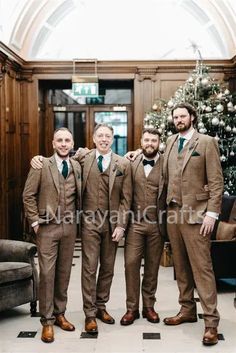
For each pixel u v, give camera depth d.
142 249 4.03
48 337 3.67
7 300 4.16
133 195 4.00
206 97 6.49
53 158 3.84
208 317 3.64
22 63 7.86
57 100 8.64
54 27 7.96
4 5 6.83
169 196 3.81
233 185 6.66
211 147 3.66
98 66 7.95
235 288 5.28
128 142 8.62
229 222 5.61
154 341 3.67
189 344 3.61
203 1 7.29
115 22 7.95
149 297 4.13
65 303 4.02
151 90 7.99
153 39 7.98
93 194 3.88
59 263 3.90
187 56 7.96
